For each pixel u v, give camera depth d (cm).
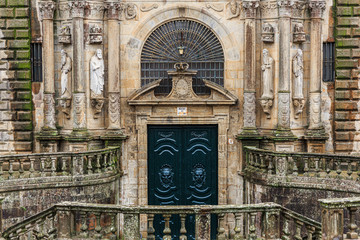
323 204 1680
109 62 2930
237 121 2969
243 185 2941
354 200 1689
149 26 2966
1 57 3016
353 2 2977
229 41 2955
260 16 2914
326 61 3022
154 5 2956
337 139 3023
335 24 2991
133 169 2991
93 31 2878
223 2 2945
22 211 2545
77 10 2852
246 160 2880
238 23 2944
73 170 2638
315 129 2941
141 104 2944
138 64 2973
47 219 1955
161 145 3006
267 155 2698
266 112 2898
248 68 2908
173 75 2944
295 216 1847
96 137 2928
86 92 2911
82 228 1886
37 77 3028
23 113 3020
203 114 2973
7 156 2541
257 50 2928
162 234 2944
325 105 3017
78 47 2864
